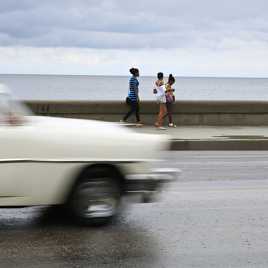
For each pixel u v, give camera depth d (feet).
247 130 74.69
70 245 25.48
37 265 22.81
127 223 29.58
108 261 23.56
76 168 27.50
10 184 26.45
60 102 71.20
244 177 44.80
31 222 29.19
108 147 28.04
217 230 28.73
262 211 33.06
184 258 24.26
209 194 37.65
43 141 26.86
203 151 62.64
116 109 73.92
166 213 32.01
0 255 23.91
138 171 28.73
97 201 28.32
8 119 26.76
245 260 24.25
